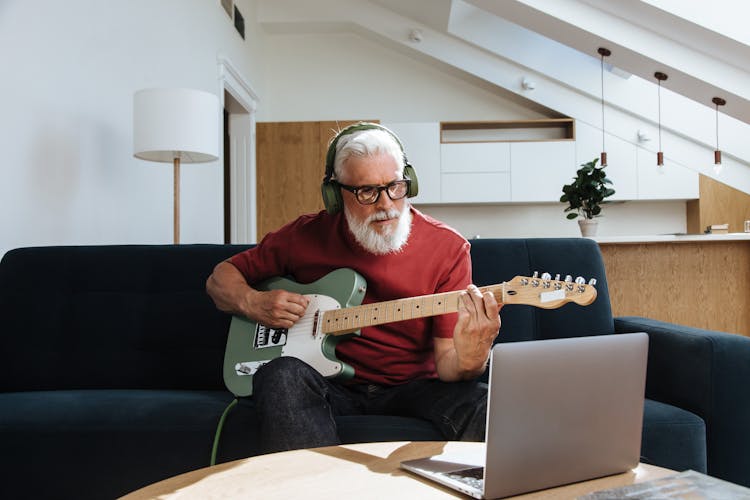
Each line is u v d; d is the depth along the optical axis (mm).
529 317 1895
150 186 3363
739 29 4191
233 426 1411
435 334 1482
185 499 783
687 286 3604
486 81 6113
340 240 1606
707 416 1551
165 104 2717
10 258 1942
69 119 2553
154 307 1890
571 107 5973
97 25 2799
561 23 4602
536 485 803
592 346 837
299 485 821
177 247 1968
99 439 1401
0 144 2104
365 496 776
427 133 6012
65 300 1896
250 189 5641
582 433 833
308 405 1236
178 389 1846
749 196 5836
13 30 2184
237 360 1593
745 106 4684
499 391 762
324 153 5734
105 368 1852
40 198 2340
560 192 5922
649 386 1769
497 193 5953
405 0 5559
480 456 928
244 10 5465
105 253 1954
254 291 1578
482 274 1927
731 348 1562
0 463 1392
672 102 5824
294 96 6379
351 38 6352
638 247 3621
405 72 6328
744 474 1540
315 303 1534
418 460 905
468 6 5812
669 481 745
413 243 1560
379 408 1510
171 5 3697
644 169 5926
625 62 4805
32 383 1835
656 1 4230
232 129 5672
